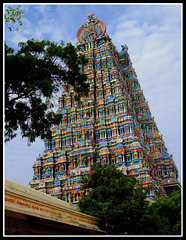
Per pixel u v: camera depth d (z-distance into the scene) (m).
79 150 61.28
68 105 72.06
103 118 64.75
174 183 64.12
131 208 29.12
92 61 76.75
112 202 30.59
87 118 66.38
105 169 36.03
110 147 60.94
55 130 69.75
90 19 86.50
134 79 87.62
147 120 78.75
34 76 26.50
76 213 24.23
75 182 57.03
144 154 60.50
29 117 26.91
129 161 57.41
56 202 23.05
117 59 90.69
